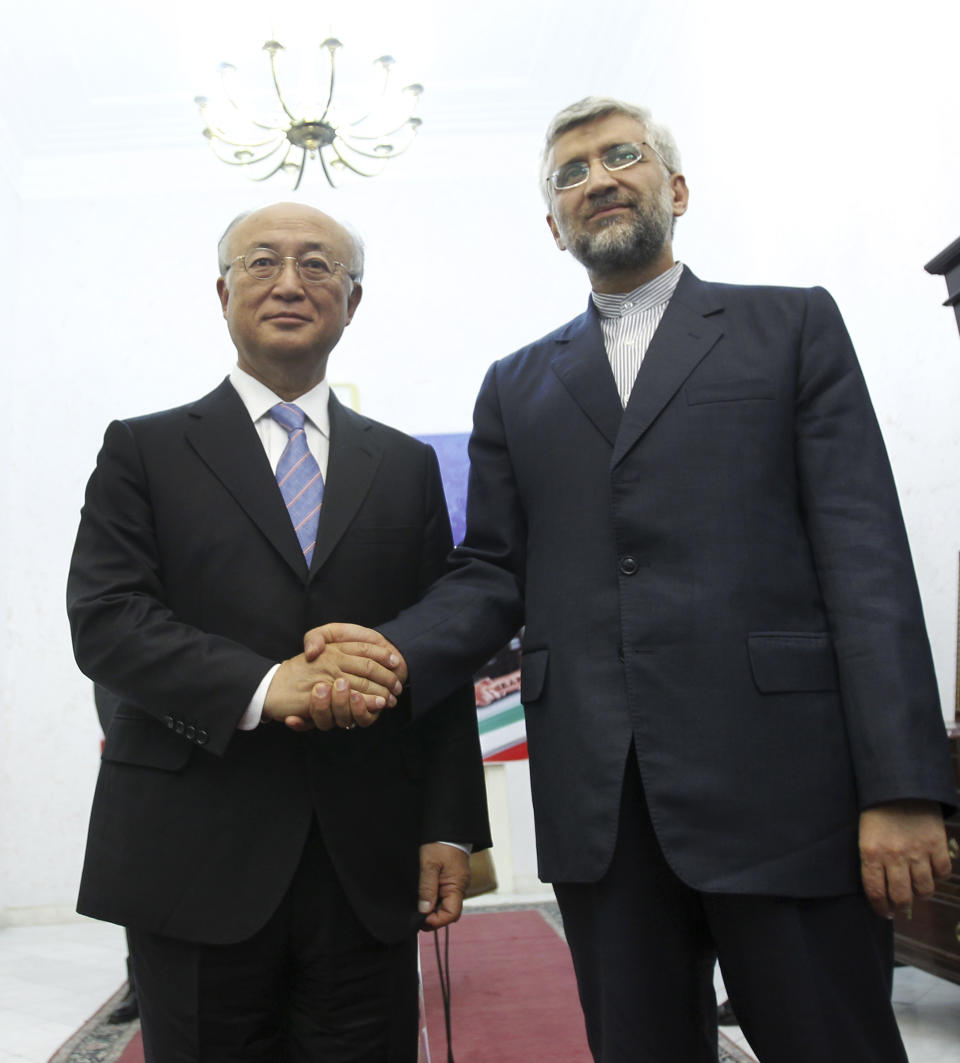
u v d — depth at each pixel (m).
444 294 6.54
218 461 1.67
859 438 1.54
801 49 4.23
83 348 6.27
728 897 1.42
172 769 1.53
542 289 6.57
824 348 1.58
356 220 6.58
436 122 6.59
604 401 1.65
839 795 1.42
